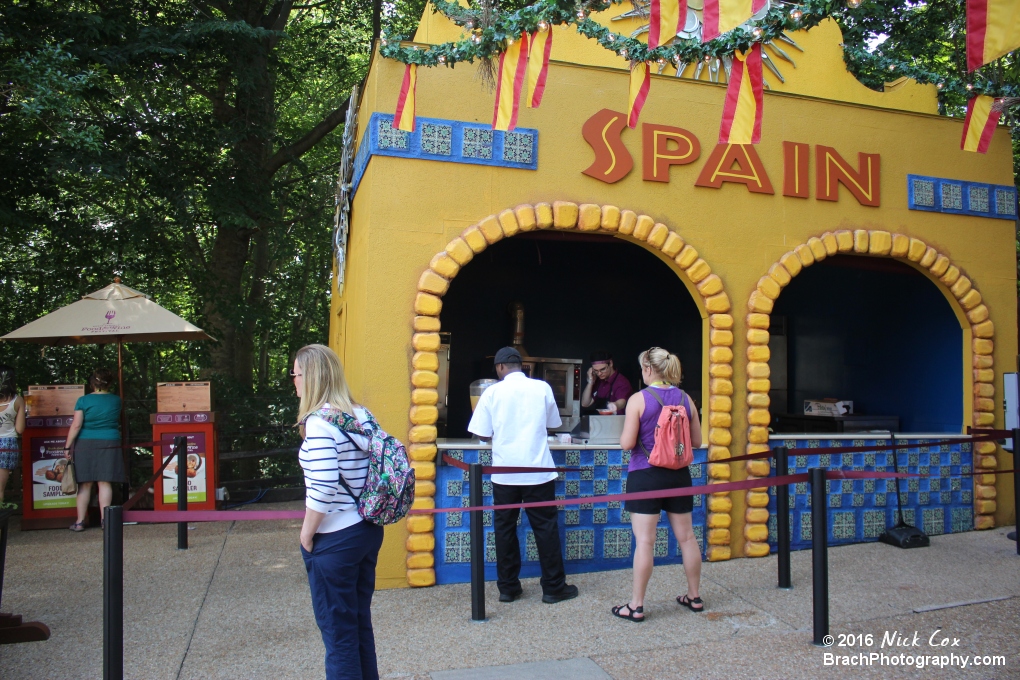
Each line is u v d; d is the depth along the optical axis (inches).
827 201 265.3
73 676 159.6
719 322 247.1
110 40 418.3
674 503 193.9
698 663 164.1
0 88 335.3
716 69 264.4
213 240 617.0
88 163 384.5
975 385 281.4
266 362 692.1
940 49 392.8
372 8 589.9
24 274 459.2
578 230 239.6
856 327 338.6
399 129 216.8
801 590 213.3
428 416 222.1
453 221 229.3
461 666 164.1
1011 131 307.7
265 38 476.7
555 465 233.1
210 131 462.6
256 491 393.4
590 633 182.5
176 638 181.8
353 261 271.4
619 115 244.2
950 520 278.8
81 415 311.7
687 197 249.8
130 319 313.7
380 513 125.4
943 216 281.0
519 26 180.1
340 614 123.3
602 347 356.5
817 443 261.6
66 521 320.5
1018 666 159.6
